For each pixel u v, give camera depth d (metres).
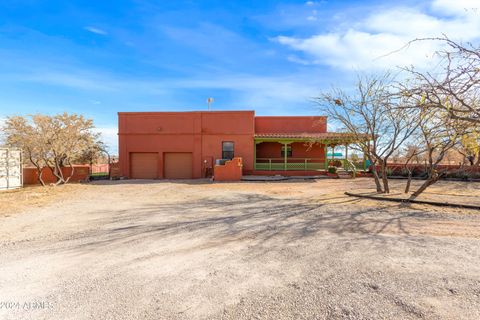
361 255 3.83
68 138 15.09
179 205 8.57
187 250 4.22
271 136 19.81
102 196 10.76
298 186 14.08
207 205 8.53
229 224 5.92
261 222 6.07
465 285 2.88
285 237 4.85
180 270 3.44
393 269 3.32
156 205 8.60
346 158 19.91
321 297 2.68
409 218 6.27
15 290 2.96
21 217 6.85
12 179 14.16
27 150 14.67
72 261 3.80
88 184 15.91
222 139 20.34
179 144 20.42
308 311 2.43
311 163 20.27
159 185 15.12
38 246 4.50
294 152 22.22
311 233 5.08
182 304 2.60
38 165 14.97
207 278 3.18
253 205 8.43
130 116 20.52
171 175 20.67
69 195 11.07
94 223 6.17
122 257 3.95
